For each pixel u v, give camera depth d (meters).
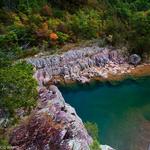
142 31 84.62
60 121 32.38
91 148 32.59
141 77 71.88
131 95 63.88
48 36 74.62
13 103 32.84
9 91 33.34
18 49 66.25
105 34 84.19
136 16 93.06
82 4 93.31
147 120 54.09
